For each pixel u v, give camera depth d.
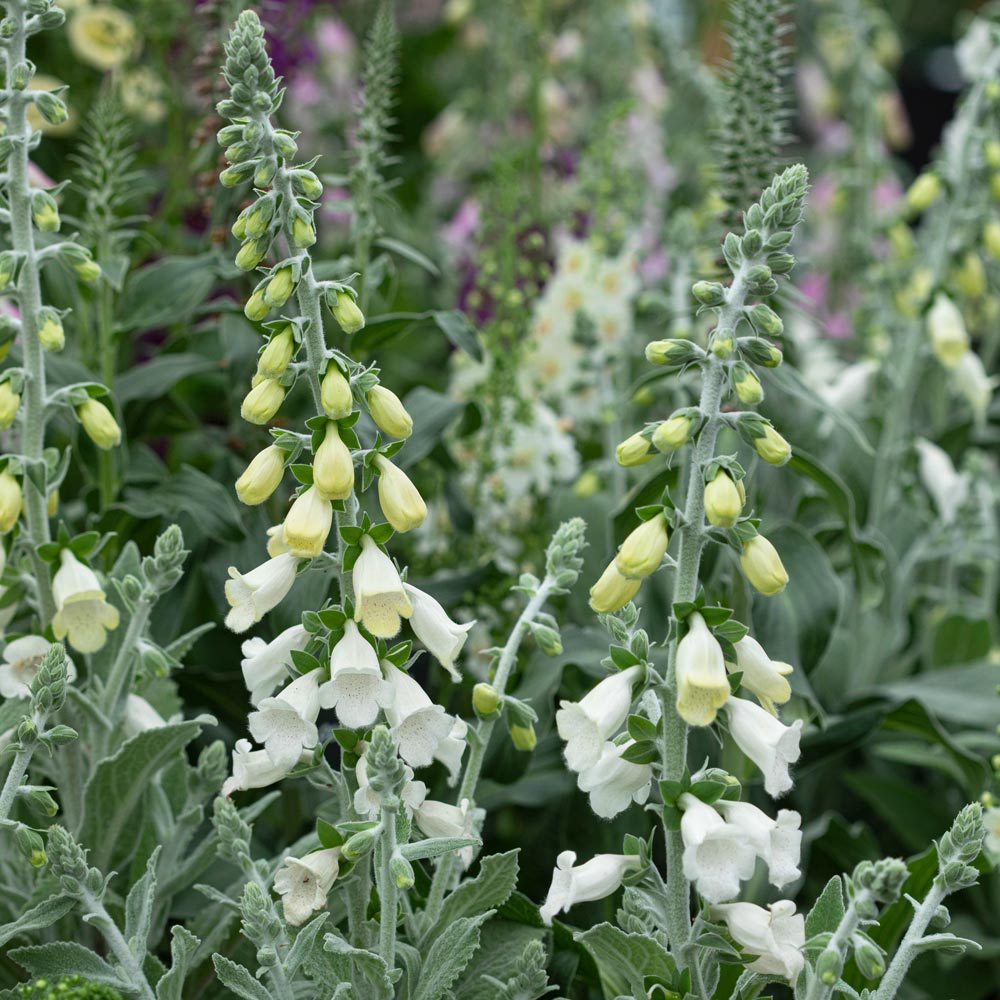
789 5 1.66
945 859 1.33
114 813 1.48
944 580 2.30
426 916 1.40
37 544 1.46
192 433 1.99
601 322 2.06
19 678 1.46
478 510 1.94
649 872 1.33
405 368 2.82
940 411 2.46
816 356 2.58
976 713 1.77
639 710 1.37
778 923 1.32
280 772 1.34
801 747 1.71
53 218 1.43
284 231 1.32
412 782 1.33
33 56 2.62
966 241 2.05
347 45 2.75
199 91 1.82
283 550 1.34
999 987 1.77
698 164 3.06
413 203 3.54
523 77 3.17
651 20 3.24
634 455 1.29
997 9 2.41
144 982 1.36
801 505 1.93
